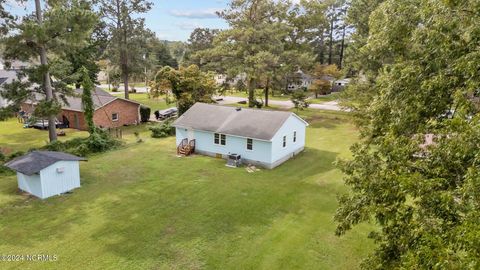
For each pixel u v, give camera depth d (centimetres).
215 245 1196
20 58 2233
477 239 457
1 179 1877
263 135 2064
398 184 707
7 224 1348
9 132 3020
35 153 1744
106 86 7262
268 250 1161
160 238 1245
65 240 1230
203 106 2595
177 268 1065
